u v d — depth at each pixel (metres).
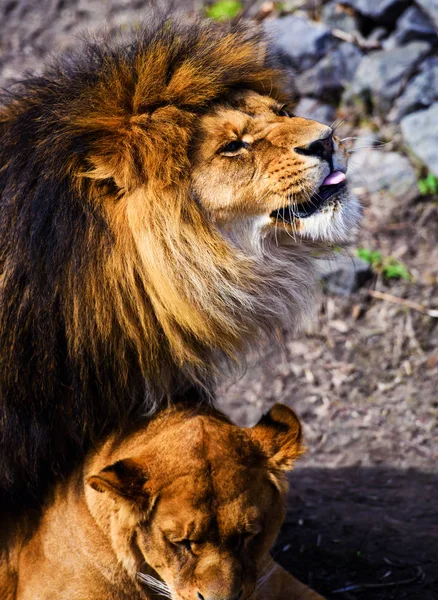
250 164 6.40
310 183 6.37
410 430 9.84
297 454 5.86
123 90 6.35
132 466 5.71
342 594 7.48
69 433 6.51
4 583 6.52
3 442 6.52
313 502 8.76
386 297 11.07
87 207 6.19
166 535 5.55
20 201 6.31
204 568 5.45
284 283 6.77
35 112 6.62
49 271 6.17
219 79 6.47
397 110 12.42
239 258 6.49
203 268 6.36
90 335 6.23
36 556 6.34
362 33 13.29
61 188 6.19
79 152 6.19
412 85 12.40
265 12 13.74
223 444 5.78
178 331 6.40
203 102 6.41
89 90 6.43
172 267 6.26
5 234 6.37
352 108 12.70
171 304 6.28
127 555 5.80
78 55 7.18
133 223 6.20
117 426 6.53
